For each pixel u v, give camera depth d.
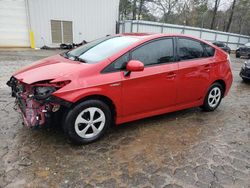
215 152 3.33
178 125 4.14
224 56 4.82
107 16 20.58
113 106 3.44
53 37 18.75
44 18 18.02
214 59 4.57
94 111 3.27
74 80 3.02
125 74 3.39
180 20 40.41
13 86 3.53
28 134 3.49
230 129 4.12
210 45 4.61
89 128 3.32
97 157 3.05
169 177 2.74
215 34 28.23
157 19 38.84
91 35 20.36
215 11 36.38
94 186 2.53
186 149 3.36
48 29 18.41
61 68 3.21
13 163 2.82
